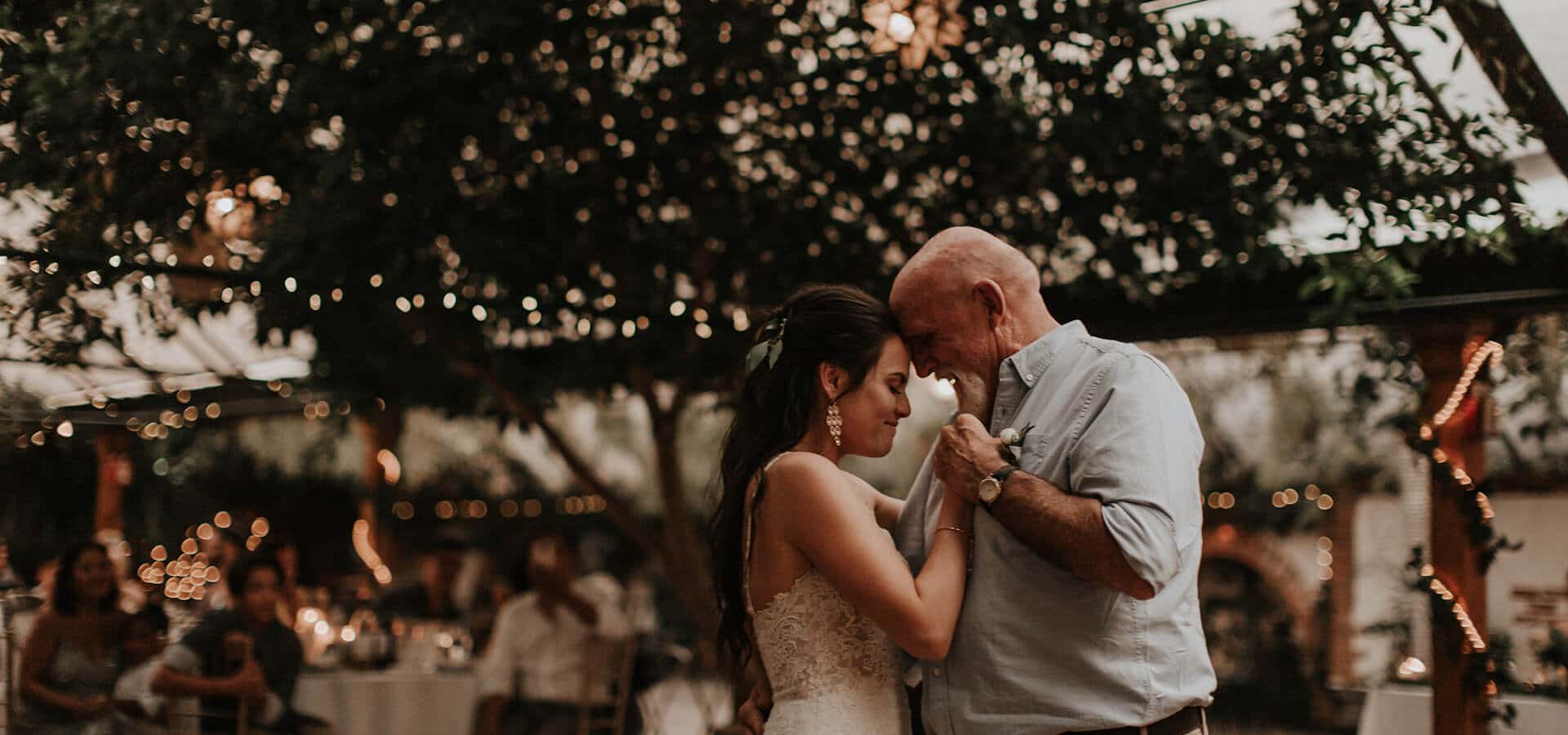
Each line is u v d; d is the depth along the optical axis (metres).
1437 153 3.69
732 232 4.60
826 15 4.42
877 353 2.20
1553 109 3.47
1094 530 1.92
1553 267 3.61
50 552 6.41
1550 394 4.41
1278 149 3.88
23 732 4.57
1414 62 3.78
